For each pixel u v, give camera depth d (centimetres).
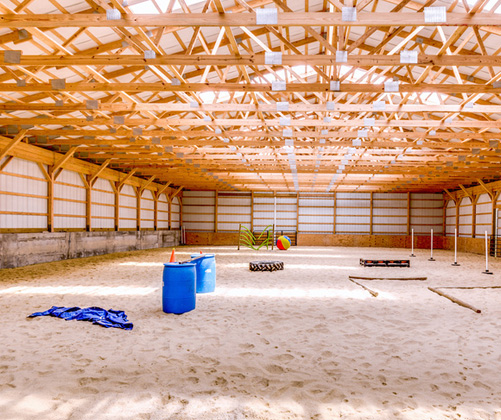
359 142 1238
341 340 480
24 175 1292
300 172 1820
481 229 2194
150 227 2394
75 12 723
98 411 293
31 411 291
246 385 345
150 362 399
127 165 1852
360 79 809
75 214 1606
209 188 2780
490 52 961
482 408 305
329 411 297
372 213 2722
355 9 486
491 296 792
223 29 589
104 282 937
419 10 861
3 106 876
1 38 733
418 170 1792
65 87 755
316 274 1128
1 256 1165
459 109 858
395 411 298
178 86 755
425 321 579
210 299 736
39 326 535
